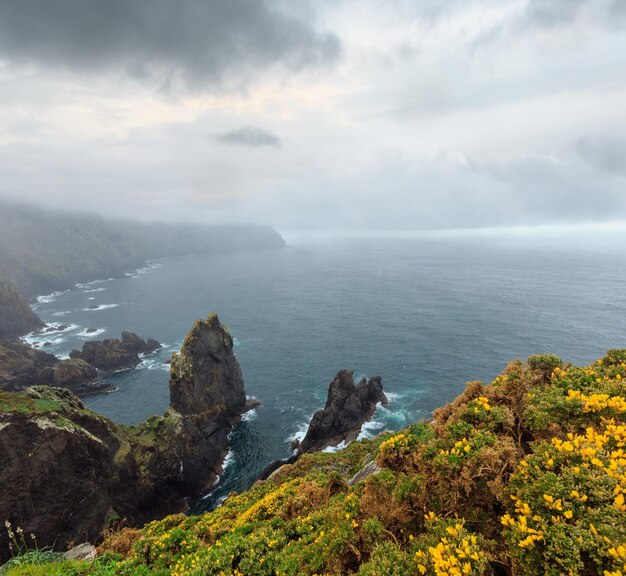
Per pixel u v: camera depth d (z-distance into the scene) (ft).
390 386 225.76
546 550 18.20
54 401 130.11
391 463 32.48
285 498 49.32
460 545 20.75
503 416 29.89
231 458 180.96
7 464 104.73
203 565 34.53
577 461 21.61
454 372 238.27
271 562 32.27
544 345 266.57
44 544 107.34
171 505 152.05
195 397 194.59
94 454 125.80
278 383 246.68
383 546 24.70
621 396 27.66
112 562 43.29
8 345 287.28
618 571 15.69
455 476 25.50
